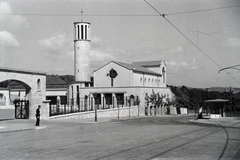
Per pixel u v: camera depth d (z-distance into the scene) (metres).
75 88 71.75
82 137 18.70
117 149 13.47
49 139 17.70
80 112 44.12
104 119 43.34
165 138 18.00
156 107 72.81
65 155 11.96
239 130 24.44
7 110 52.56
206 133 21.50
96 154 12.13
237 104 72.94
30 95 37.19
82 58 73.31
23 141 16.78
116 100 68.25
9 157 11.65
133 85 70.62
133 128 26.80
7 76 33.16
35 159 11.17
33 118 37.12
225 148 13.80
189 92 78.56
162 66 91.12
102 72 73.31
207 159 11.10
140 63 91.81
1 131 22.55
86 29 74.00
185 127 28.31
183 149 13.45
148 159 11.01
